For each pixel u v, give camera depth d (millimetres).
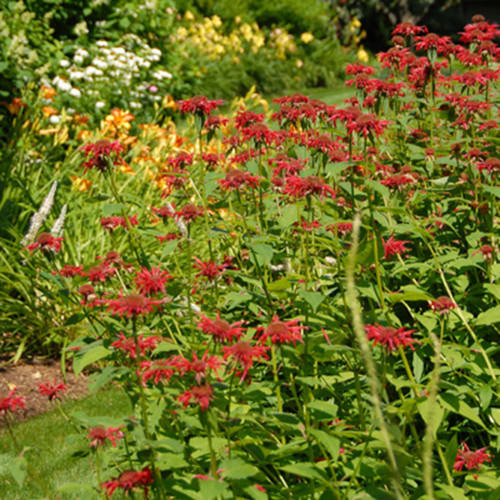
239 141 3197
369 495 1949
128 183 6277
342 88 15625
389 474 1967
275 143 3535
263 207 3137
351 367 2604
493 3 19078
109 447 2586
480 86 4023
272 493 2158
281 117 3312
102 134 6836
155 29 11117
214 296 3141
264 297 2619
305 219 2822
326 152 2793
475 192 3072
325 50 17031
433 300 2434
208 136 2865
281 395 2592
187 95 11383
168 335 2773
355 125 2707
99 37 10133
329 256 3160
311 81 15961
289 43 16375
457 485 2414
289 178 2482
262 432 2338
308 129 3439
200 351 2432
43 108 7238
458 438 2814
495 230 3160
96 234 5641
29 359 5219
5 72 7887
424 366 2867
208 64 13828
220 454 2137
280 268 2965
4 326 5207
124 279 3199
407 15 18781
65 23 9828
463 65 3975
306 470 1916
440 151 3482
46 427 4250
